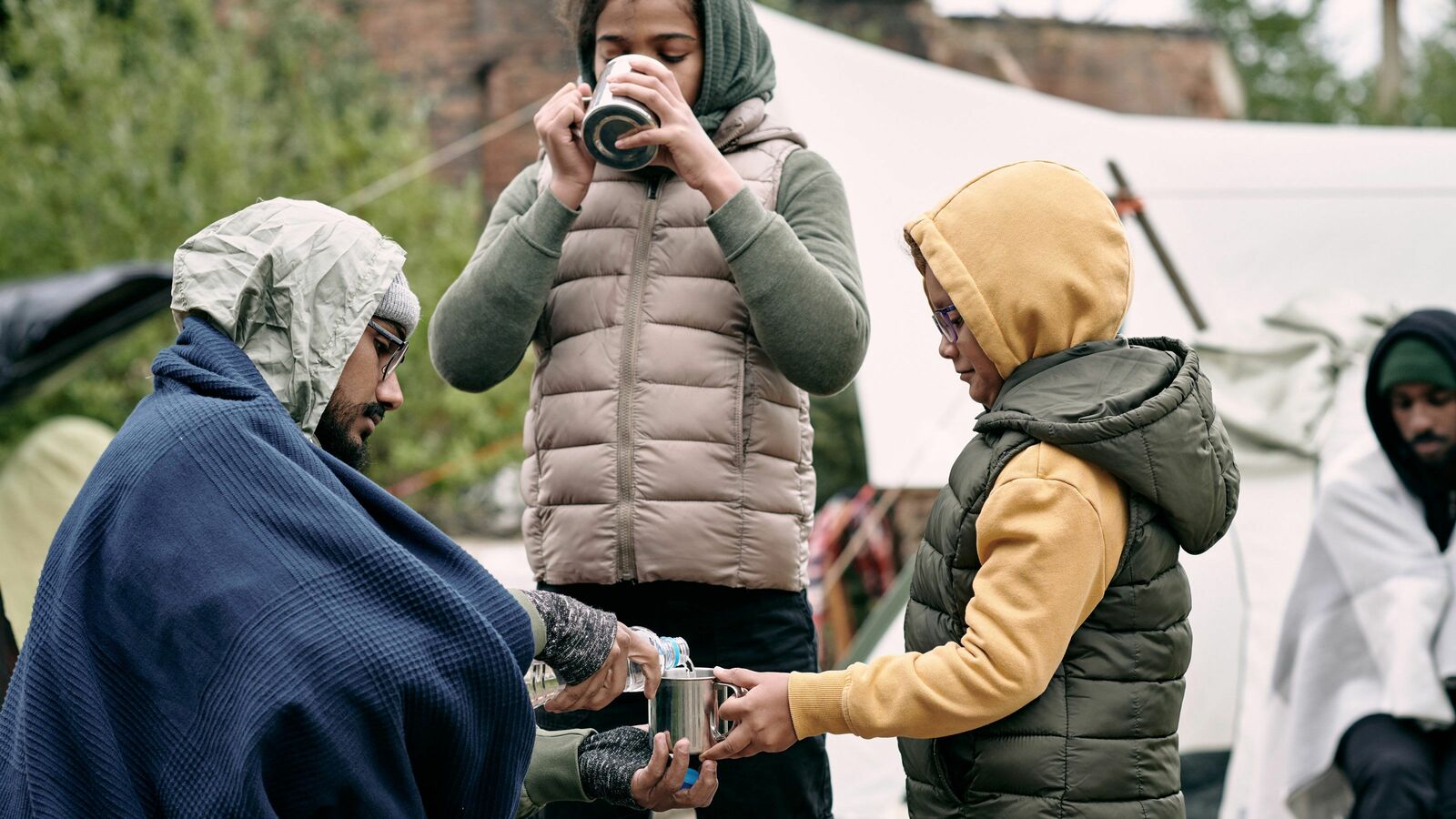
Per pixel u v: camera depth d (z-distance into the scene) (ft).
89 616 5.22
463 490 26.94
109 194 24.63
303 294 5.70
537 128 6.86
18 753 5.18
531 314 6.86
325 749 5.00
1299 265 14.83
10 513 11.42
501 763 5.46
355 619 5.17
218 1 31.45
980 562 5.65
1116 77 38.14
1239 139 15.84
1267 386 13.71
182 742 5.00
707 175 6.57
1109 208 5.99
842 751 13.14
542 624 5.86
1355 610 12.01
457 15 33.53
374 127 30.22
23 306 14.17
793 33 16.20
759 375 6.88
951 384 14.52
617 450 6.76
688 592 6.88
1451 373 11.91
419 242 26.73
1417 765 11.44
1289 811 12.05
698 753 5.99
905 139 15.78
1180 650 5.73
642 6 6.91
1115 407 5.50
